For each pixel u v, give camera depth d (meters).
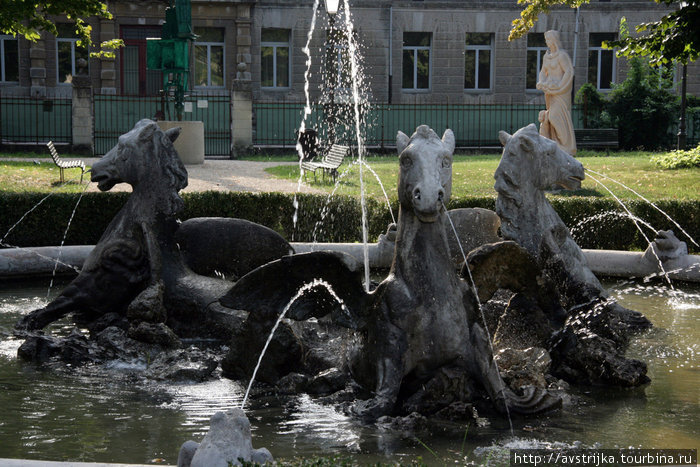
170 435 5.21
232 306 6.17
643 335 7.84
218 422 3.86
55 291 10.13
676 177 18.80
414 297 5.56
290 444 5.02
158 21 34.22
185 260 7.95
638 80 31.75
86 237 12.56
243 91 28.89
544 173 7.33
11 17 21.09
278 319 6.18
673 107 31.22
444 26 36.03
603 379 6.41
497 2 36.03
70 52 34.19
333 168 18.91
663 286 10.48
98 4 22.31
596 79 36.62
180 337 7.59
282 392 6.16
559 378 6.56
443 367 5.62
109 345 7.15
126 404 5.90
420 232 5.61
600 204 12.95
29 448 4.94
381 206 13.56
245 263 8.05
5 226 12.30
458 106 34.69
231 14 34.78
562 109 21.25
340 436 5.16
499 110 35.38
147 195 7.96
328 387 6.12
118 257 7.74
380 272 10.98
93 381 6.50
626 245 12.90
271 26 35.09
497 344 6.73
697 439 5.14
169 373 6.55
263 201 13.30
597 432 5.27
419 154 5.51
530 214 7.33
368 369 5.70
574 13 35.91
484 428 5.34
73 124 28.14
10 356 7.17
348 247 10.96
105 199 12.59
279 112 33.00
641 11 35.97
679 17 16.56
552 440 5.10
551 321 6.77
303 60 35.28
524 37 36.12
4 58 33.69
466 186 17.83
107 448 4.95
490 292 6.05
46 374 6.69
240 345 6.53
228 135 31.38
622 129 31.59
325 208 13.52
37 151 28.64
